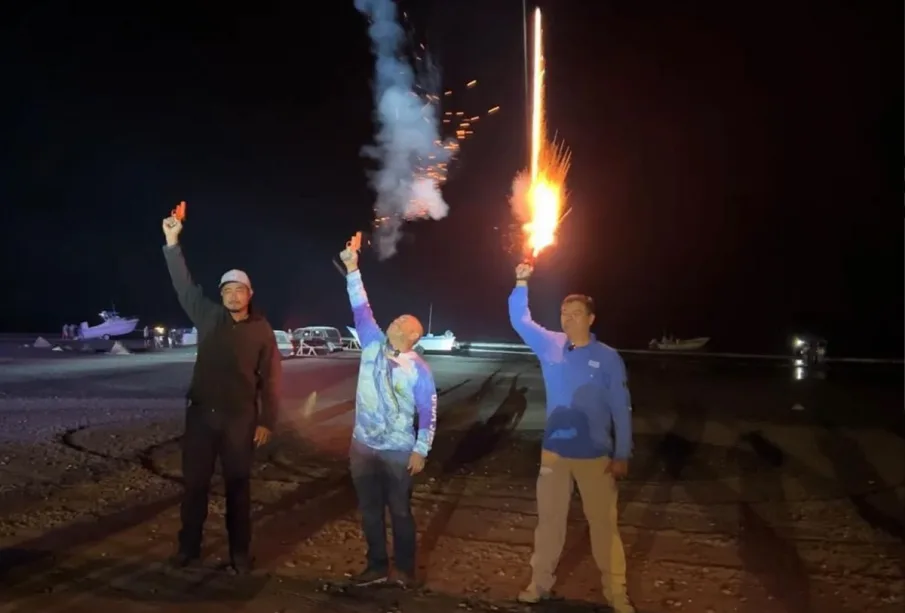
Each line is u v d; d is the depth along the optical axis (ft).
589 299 16.88
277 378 18.67
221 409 18.08
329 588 17.57
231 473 18.22
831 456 36.29
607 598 16.76
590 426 16.48
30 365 75.61
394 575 17.87
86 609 15.89
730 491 28.91
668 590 18.34
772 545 22.16
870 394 67.05
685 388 70.90
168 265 18.29
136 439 35.37
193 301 18.33
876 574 19.75
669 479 30.83
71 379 62.64
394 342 17.60
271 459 32.35
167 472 28.89
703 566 20.17
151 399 50.80
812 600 17.87
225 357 18.08
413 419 17.76
